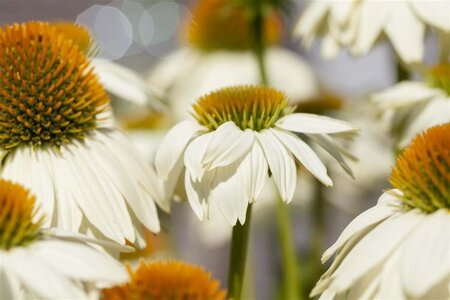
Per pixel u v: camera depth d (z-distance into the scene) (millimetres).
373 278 416
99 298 413
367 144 639
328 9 549
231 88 469
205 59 695
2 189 412
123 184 459
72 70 465
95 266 404
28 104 457
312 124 455
